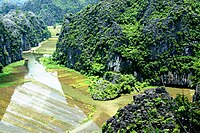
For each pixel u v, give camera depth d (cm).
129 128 4891
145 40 10112
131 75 9744
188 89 8912
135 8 11781
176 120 4622
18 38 14575
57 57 13525
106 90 8875
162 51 9700
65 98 8694
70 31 13475
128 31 10812
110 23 11712
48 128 6781
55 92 9206
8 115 7356
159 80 9406
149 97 5353
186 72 9050
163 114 4872
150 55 9856
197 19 9825
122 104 8225
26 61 13938
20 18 17750
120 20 11594
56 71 11912
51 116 7400
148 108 5075
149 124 4781
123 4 12125
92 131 6638
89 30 12394
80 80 10494
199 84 6169
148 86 9450
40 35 19850
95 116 7456
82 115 7506
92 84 9750
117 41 10456
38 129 6725
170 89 9006
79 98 8738
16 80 10469
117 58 10175
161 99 5181
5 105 7956
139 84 9450
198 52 9400
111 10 12119
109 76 9906
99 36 11688
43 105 8075
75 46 12331
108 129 5294
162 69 9438
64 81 10412
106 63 10538
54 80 10550
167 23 9900
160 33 9912
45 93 9075
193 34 9625
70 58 12512
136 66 9831
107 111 7775
